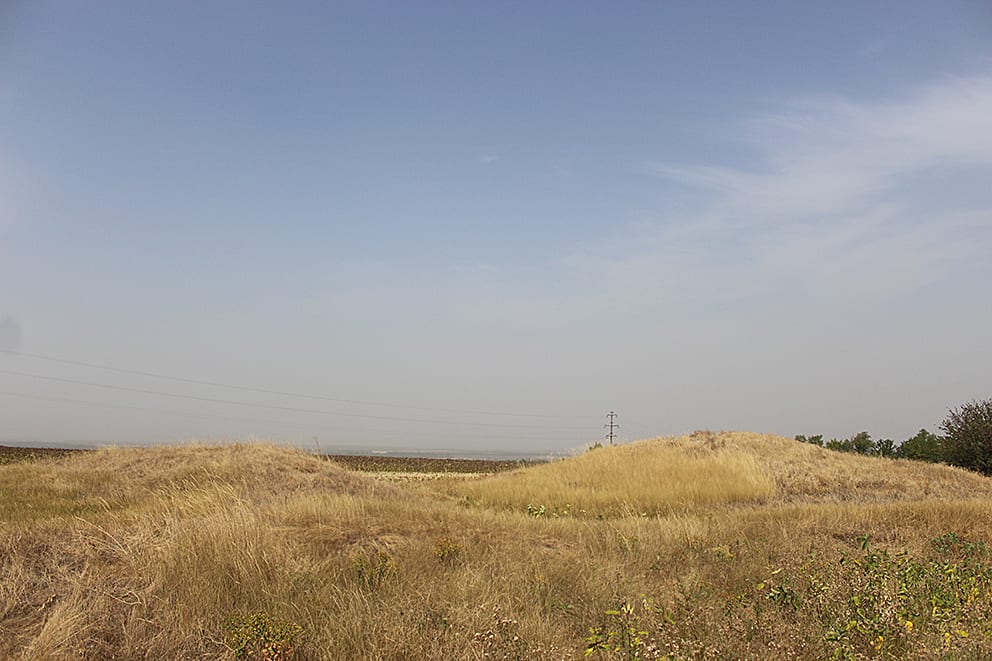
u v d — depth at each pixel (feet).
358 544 32.78
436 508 45.44
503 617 22.75
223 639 21.50
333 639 21.49
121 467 63.16
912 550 35.96
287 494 50.21
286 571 27.09
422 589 26.27
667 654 19.76
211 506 37.70
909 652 19.54
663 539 38.17
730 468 77.51
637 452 92.63
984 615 23.04
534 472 88.53
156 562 26.66
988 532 41.45
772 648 20.15
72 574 25.20
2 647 20.36
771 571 29.50
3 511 43.19
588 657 21.07
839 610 22.80
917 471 83.35
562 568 30.66
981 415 105.29
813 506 53.11
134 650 20.52
